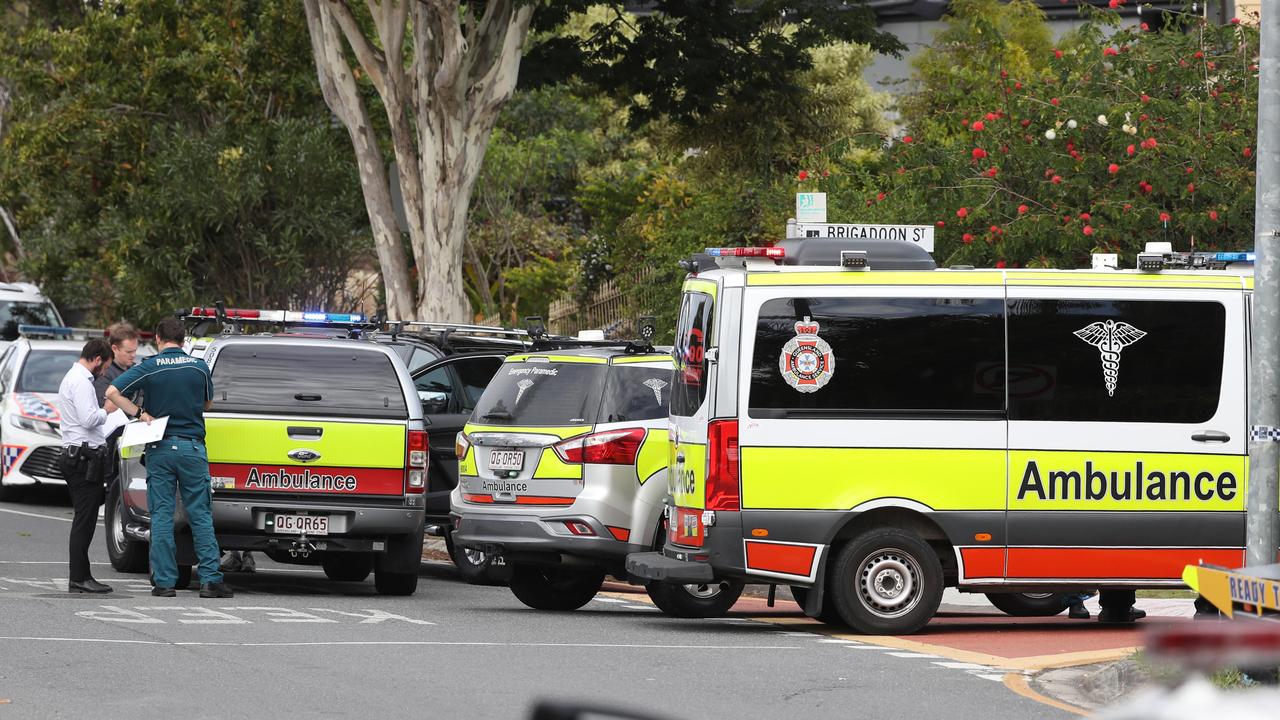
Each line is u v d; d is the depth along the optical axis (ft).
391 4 238.27
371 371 140.56
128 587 144.25
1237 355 120.16
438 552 192.85
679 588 132.98
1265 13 99.40
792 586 118.42
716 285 118.42
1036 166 184.14
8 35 360.89
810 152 288.10
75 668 95.81
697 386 119.85
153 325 318.45
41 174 331.36
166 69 319.68
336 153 315.17
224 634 112.37
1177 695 31.30
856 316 117.80
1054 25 404.36
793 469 116.67
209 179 305.12
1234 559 119.65
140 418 133.49
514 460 132.36
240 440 136.77
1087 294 119.55
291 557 161.48
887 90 424.87
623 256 297.33
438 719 82.33
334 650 105.81
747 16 273.13
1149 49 192.13
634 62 274.98
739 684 95.55
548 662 102.78
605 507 129.90
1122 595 132.87
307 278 323.16
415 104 240.32
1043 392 118.73
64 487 242.78
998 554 118.11
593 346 147.54
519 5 231.71
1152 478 119.14
